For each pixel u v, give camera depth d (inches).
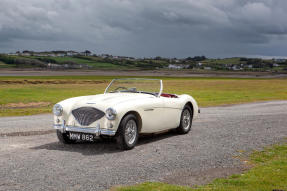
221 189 143.4
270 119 409.1
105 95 264.4
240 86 1884.8
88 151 226.2
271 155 216.2
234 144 253.3
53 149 231.1
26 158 202.1
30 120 399.9
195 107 318.0
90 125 226.7
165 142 261.9
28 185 149.0
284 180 157.5
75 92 1171.3
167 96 307.7
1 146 239.5
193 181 158.1
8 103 729.0
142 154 217.3
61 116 238.1
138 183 153.6
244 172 174.9
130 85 292.8
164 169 179.3
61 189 143.6
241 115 454.0
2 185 148.9
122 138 225.0
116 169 178.1
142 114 241.8
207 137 284.8
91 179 158.9
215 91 1322.6
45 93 1098.1
